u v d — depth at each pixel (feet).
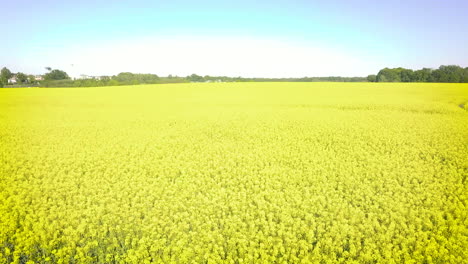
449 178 32.12
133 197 30.01
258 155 43.04
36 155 44.62
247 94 139.13
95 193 31.01
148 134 59.00
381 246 21.47
